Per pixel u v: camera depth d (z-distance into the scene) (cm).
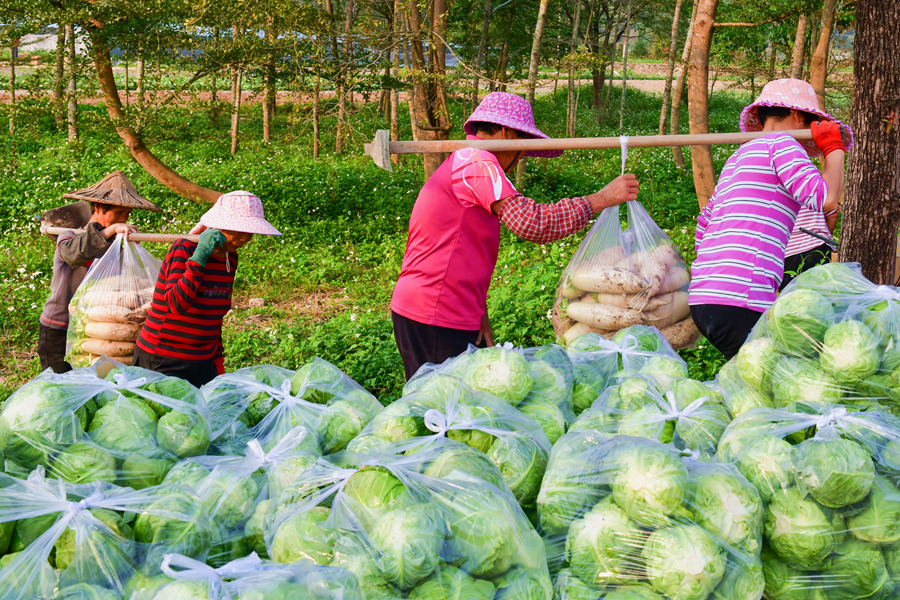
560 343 430
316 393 264
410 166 1994
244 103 2738
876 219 452
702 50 1333
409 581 170
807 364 234
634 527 185
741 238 374
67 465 204
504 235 1202
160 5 1338
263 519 200
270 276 1115
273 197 1571
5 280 1012
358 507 181
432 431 218
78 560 172
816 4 1380
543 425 245
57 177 1739
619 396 253
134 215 1458
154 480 214
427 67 1338
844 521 192
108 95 1442
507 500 189
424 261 378
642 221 413
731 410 252
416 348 386
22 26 1341
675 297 410
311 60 1395
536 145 367
